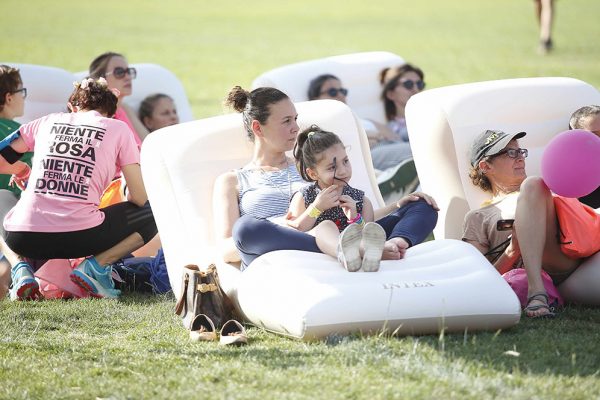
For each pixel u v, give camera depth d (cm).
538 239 1105
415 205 1152
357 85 2069
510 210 1184
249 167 1221
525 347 964
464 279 1027
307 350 961
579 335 1013
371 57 2116
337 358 930
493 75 3684
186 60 4406
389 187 1609
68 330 1122
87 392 882
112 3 7431
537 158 1352
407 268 1056
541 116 1364
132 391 876
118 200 1441
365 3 7644
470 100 1331
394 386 848
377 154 1742
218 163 1267
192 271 1102
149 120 1958
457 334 1012
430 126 1317
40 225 1280
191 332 1062
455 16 6384
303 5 7488
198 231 1209
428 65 4084
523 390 835
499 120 1339
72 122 1330
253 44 5019
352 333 984
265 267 1055
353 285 1001
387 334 991
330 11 6969
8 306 1244
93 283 1298
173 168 1248
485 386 841
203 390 867
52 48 4628
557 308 1143
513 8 6850
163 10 6962
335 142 1135
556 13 6122
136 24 5962
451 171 1301
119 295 1314
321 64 2055
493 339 978
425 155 1330
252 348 996
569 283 1166
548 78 1409
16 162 1374
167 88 2062
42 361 982
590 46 4503
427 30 5566
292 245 1088
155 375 920
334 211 1144
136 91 2028
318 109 1356
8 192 1409
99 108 1359
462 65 4038
